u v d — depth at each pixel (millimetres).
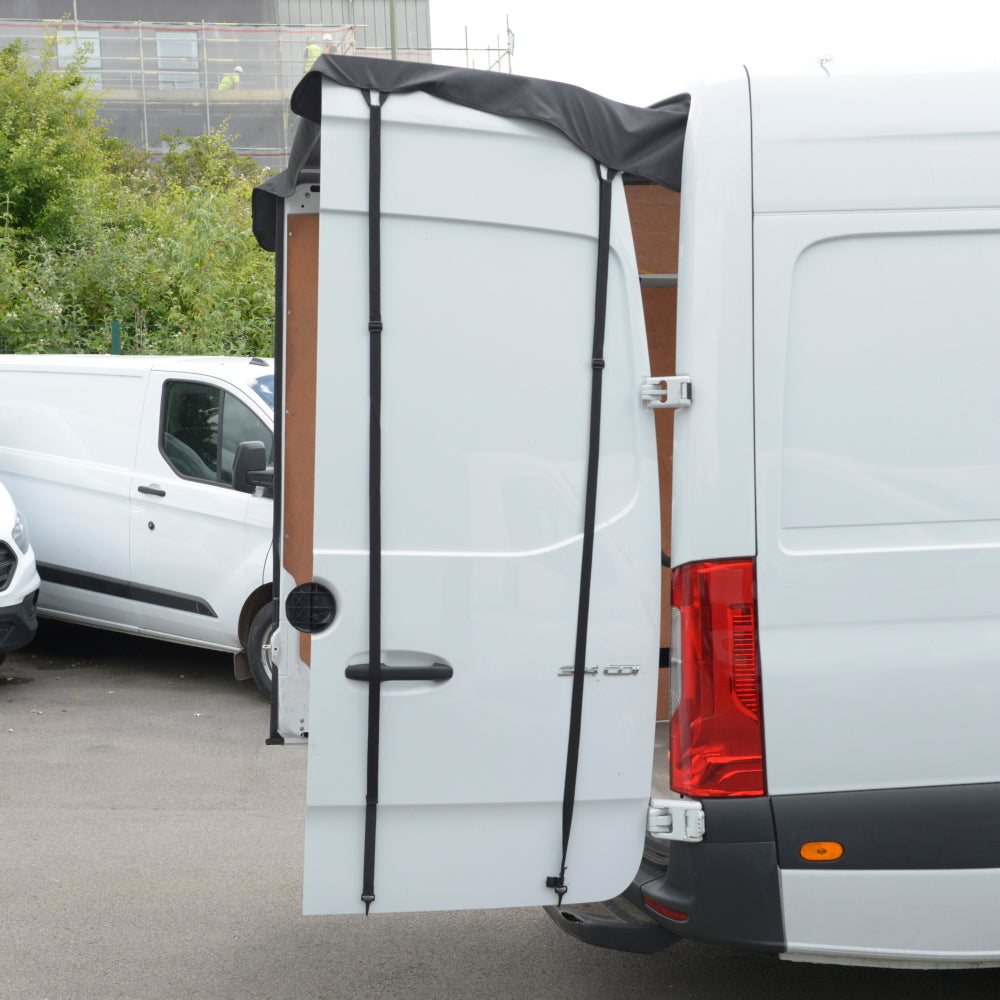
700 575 2951
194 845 5109
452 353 2908
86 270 14203
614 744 3033
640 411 2998
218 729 7035
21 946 4074
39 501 8180
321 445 2873
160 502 7691
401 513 2912
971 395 3020
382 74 2855
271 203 4172
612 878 3064
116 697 7754
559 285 2945
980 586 3025
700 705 2969
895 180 2977
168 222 16078
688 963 4004
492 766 2984
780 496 2955
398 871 2992
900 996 3752
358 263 2865
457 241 2895
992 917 3051
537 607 2973
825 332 2967
